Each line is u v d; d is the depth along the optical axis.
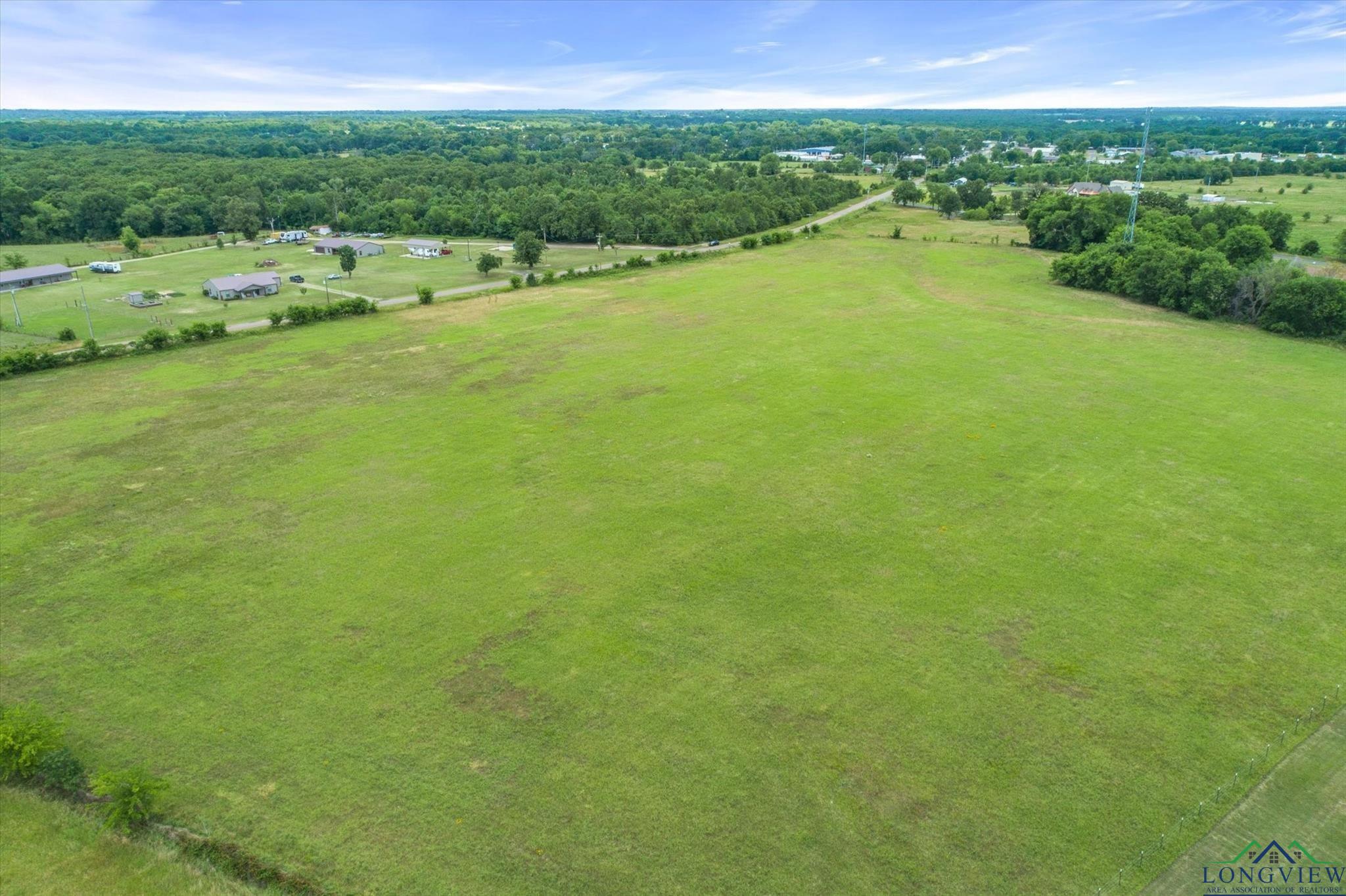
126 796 26.80
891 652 34.47
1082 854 25.30
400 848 25.84
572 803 27.36
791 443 55.09
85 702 32.16
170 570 41.09
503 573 40.50
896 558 41.22
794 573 40.09
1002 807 26.97
